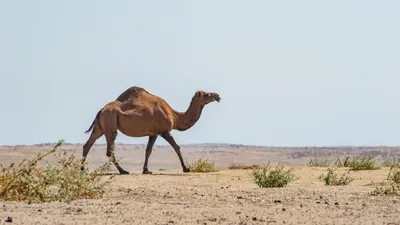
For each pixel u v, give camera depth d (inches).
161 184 1531.7
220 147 5172.2
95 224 867.4
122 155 4042.8
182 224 869.8
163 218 913.5
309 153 4601.4
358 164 1998.0
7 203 1087.0
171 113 2048.5
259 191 1296.8
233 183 1576.0
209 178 1745.8
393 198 1154.0
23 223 873.5
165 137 2022.6
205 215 940.0
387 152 4707.2
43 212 967.0
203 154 4421.8
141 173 2003.0
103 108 2001.7
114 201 1111.6
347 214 957.8
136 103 2011.6
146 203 1079.0
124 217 922.7
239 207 1027.9
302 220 903.7
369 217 931.3
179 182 1605.6
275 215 943.0
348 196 1187.3
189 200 1132.5
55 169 1160.8
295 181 1604.3
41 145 4195.4
